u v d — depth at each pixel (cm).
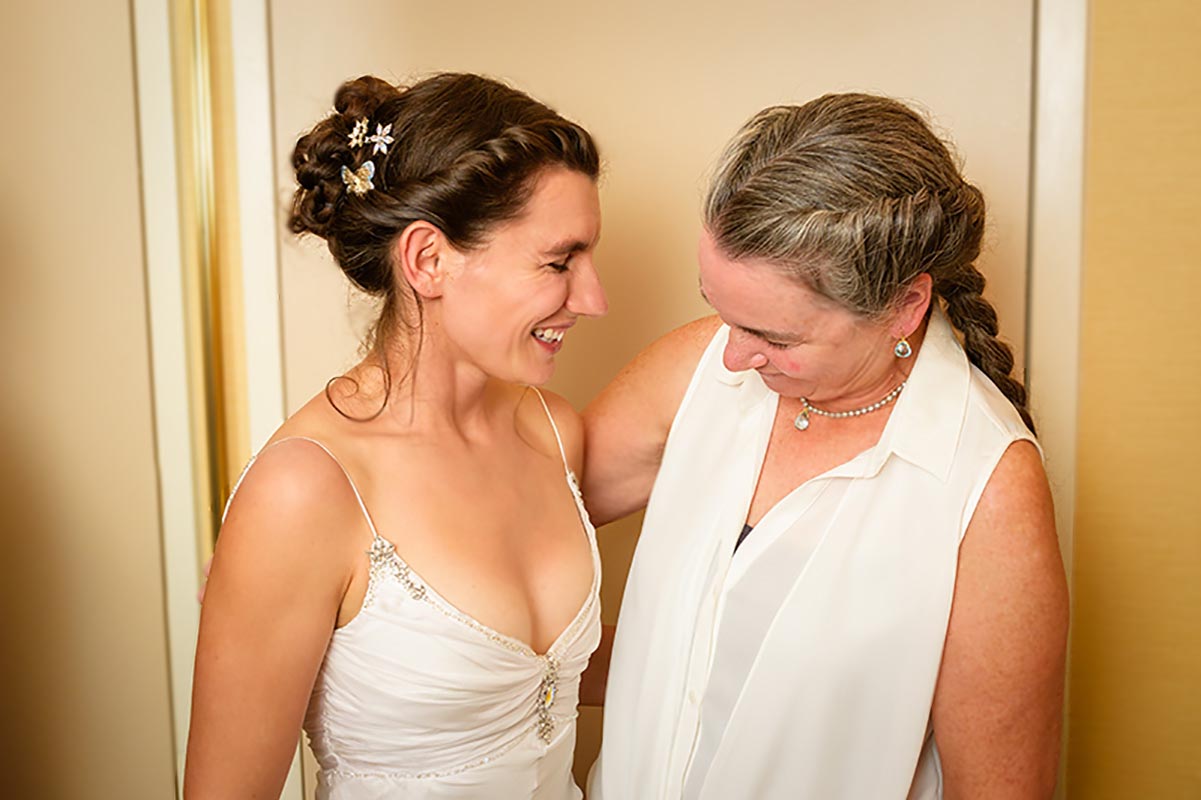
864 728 132
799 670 133
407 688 129
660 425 162
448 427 141
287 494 122
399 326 138
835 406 140
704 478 150
